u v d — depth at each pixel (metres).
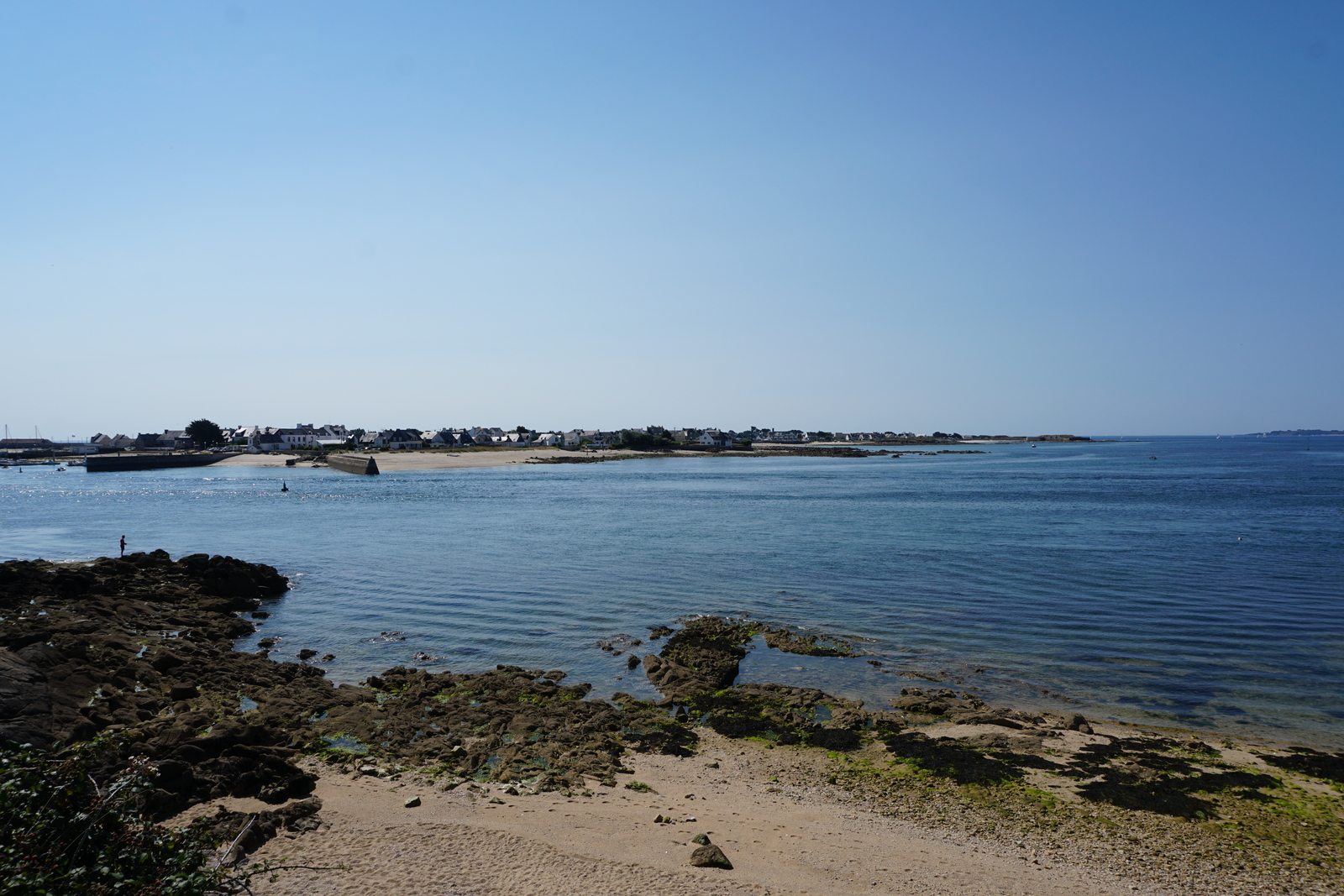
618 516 68.50
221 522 65.75
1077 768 16.62
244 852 11.23
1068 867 12.43
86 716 16.70
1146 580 37.19
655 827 13.47
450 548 49.72
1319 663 24.41
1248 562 42.06
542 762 16.89
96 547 51.88
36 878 6.85
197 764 14.13
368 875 10.81
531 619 31.00
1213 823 14.11
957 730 19.30
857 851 12.84
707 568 41.66
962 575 38.94
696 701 21.44
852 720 19.70
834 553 46.09
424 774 15.73
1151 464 177.00
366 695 21.44
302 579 39.84
